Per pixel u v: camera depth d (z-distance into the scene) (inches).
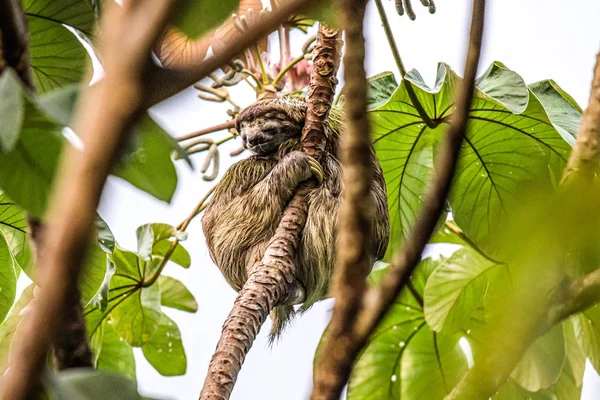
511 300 99.0
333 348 100.1
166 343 461.4
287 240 339.3
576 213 90.6
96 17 301.9
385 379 464.8
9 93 126.1
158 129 139.0
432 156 426.0
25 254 374.3
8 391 79.0
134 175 147.7
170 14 86.6
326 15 129.3
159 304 433.7
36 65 324.5
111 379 124.0
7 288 388.5
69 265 79.7
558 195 92.5
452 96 381.4
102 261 339.0
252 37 99.3
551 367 365.7
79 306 193.2
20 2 146.1
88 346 195.2
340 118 424.2
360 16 109.6
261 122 419.8
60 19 312.7
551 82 415.5
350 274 102.3
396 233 448.5
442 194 98.0
